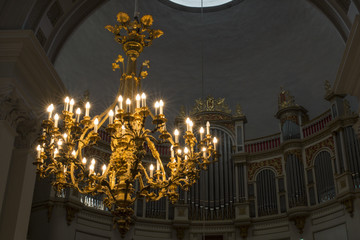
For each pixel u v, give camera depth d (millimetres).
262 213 15867
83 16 9422
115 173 7465
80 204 13758
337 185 14070
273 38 16969
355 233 13188
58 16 8625
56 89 8086
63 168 7590
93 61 16688
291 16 16109
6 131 7113
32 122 7859
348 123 14609
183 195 16344
